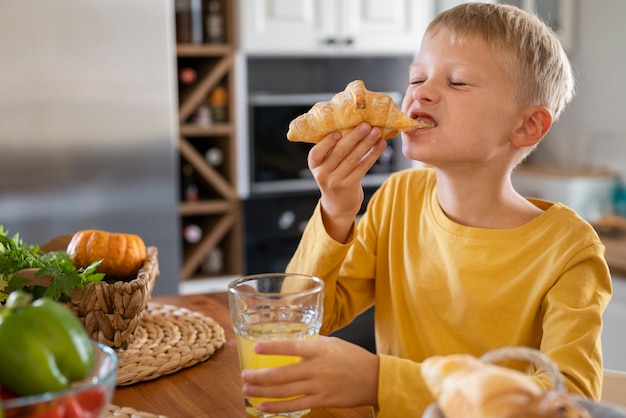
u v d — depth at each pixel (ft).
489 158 3.47
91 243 3.78
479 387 1.69
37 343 2.03
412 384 2.77
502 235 3.55
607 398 3.66
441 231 3.72
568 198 10.30
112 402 2.95
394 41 10.77
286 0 10.02
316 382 2.68
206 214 10.61
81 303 3.26
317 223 3.56
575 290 3.28
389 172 11.21
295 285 3.02
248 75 10.89
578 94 11.41
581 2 11.25
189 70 9.80
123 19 8.57
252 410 2.79
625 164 10.66
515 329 3.48
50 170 8.47
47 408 1.88
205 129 9.88
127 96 8.70
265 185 10.34
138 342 3.48
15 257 3.30
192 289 10.10
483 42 3.40
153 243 9.03
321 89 11.36
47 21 8.27
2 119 8.21
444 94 3.40
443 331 3.70
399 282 3.91
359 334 9.68
